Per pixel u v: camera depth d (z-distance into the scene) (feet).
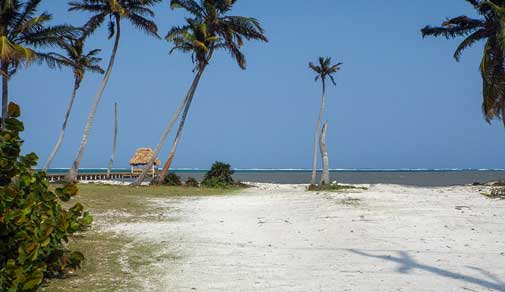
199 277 22.22
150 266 24.58
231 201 65.16
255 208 55.52
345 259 26.48
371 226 38.93
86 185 93.25
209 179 108.27
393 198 64.49
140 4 98.84
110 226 39.63
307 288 20.18
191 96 108.17
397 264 24.94
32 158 19.02
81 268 23.49
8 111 17.83
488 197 67.10
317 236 34.88
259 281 21.44
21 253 16.05
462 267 24.02
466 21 95.81
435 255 27.22
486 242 31.42
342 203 57.93
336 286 20.48
